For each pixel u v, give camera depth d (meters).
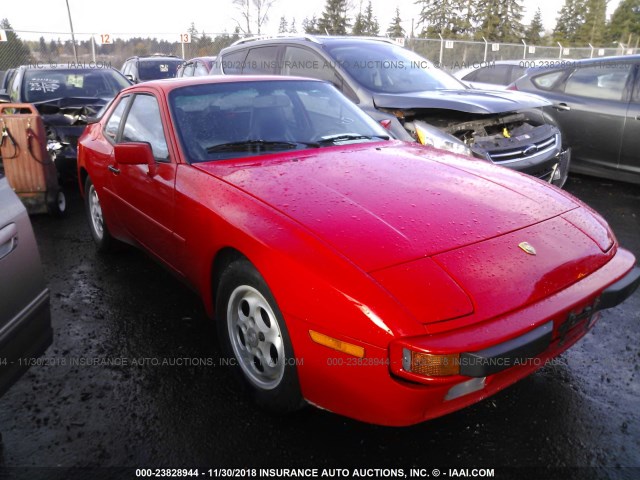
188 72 12.56
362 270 2.02
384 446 2.28
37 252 2.36
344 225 2.26
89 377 2.82
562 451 2.24
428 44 19.75
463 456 2.22
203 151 3.11
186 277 3.06
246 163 3.00
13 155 5.40
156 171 3.18
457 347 1.84
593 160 6.67
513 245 2.25
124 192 3.66
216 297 2.68
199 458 2.23
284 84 3.79
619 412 2.48
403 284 1.97
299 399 2.29
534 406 2.53
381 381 1.93
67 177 6.91
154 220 3.27
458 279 2.03
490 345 1.89
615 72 6.45
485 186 2.77
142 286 3.98
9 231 2.16
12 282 2.14
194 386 2.73
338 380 2.05
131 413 2.52
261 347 2.44
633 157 6.29
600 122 6.45
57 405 2.58
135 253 4.70
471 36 43.56
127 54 17.66
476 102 5.03
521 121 5.71
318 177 2.76
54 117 6.67
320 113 3.68
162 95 3.43
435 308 1.92
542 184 2.97
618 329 3.27
